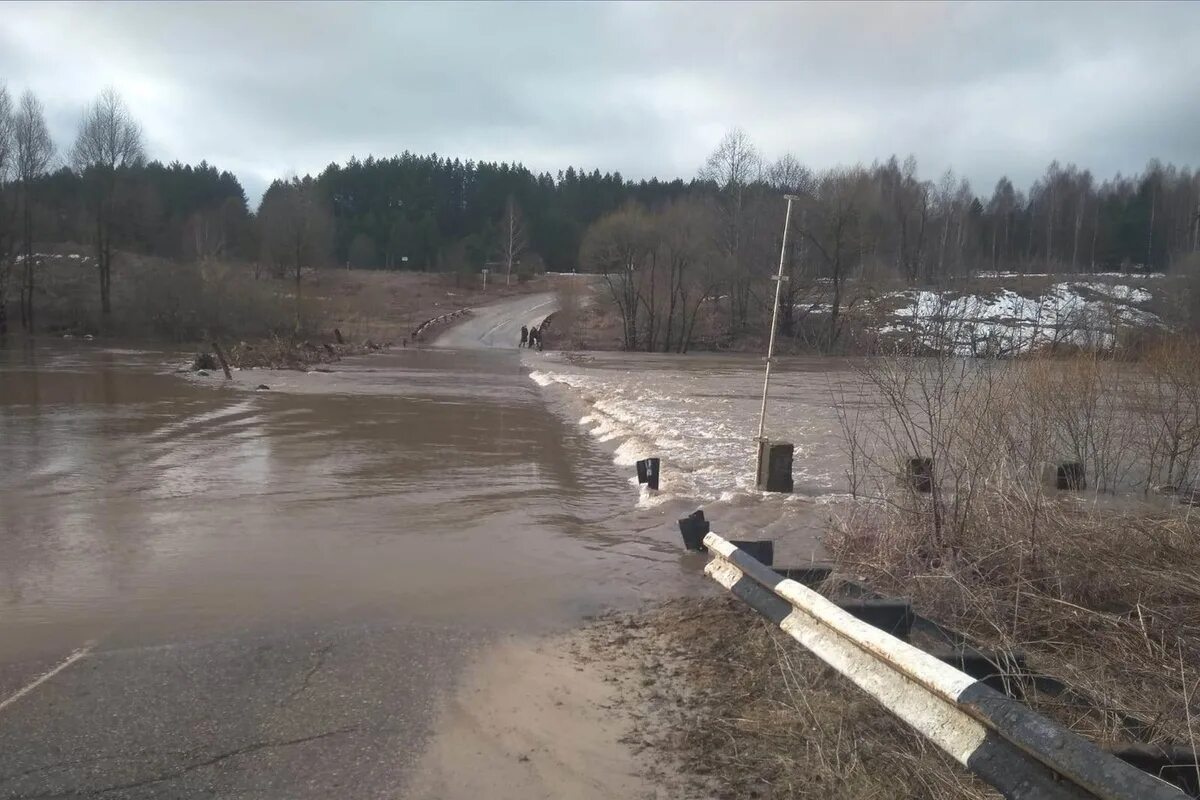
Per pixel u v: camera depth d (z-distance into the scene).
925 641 4.84
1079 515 7.24
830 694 4.34
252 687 4.70
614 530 8.55
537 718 4.38
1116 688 4.42
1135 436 10.91
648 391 25.73
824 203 55.59
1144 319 12.16
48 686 4.66
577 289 82.38
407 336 66.25
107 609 5.93
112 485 10.18
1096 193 81.12
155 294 53.72
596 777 3.80
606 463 12.59
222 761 3.90
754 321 63.41
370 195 142.88
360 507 9.29
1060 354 10.09
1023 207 87.62
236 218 90.56
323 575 6.83
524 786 3.74
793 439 15.10
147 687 4.67
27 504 9.16
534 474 11.48
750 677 4.75
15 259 56.62
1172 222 70.19
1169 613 5.47
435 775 3.82
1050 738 2.60
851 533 7.07
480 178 146.88
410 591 6.48
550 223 132.50
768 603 4.62
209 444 13.39
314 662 5.07
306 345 41.38
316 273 89.56
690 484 10.66
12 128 53.72
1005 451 7.07
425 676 4.90
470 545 7.86
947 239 59.56
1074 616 5.35
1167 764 3.47
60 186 70.56
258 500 9.51
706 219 65.62
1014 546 6.09
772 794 3.60
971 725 2.96
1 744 4.02
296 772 3.82
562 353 56.53
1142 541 6.80
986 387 7.34
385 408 19.27
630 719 4.36
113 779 3.72
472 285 103.50
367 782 3.75
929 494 7.02
